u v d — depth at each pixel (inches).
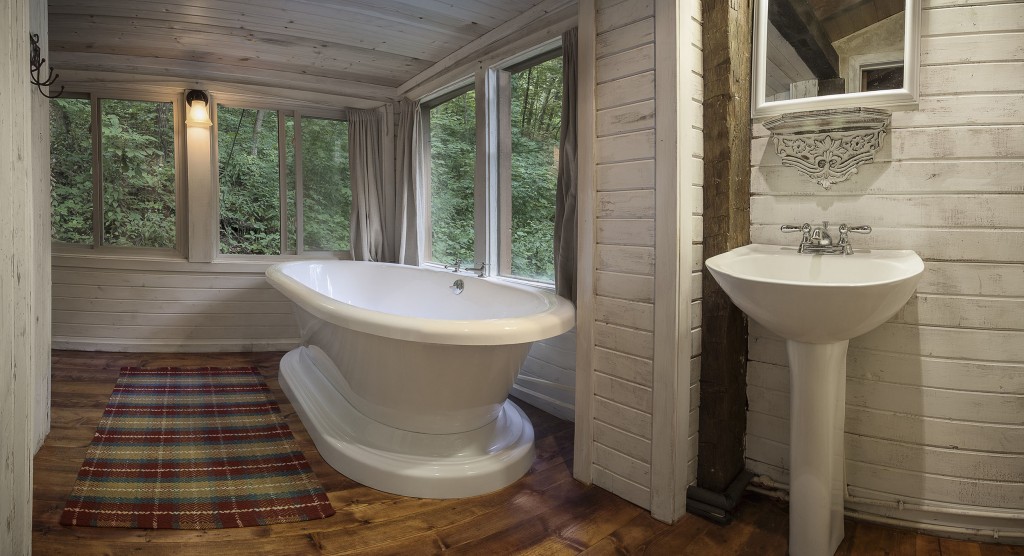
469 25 122.5
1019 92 64.0
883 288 52.4
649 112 73.8
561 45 115.1
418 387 78.8
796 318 56.7
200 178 158.2
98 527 68.1
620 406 79.7
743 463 82.6
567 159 102.4
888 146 69.8
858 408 73.4
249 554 64.1
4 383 41.4
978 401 67.7
